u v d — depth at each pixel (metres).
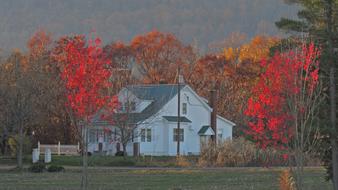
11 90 118.06
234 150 134.12
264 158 131.50
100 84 68.62
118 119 139.88
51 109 146.88
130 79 190.00
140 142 163.62
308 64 59.25
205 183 90.38
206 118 182.50
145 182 92.12
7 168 121.25
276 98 59.28
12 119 118.88
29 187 83.12
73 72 68.19
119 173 110.25
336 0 68.00
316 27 69.00
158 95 173.50
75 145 167.75
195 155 158.75
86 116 68.81
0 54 152.88
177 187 83.94
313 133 63.66
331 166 69.44
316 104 63.50
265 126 62.22
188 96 177.62
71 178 98.94
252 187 83.50
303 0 69.88
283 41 66.44
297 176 61.34
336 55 65.81
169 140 169.00
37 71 131.12
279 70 59.38
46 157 137.00
